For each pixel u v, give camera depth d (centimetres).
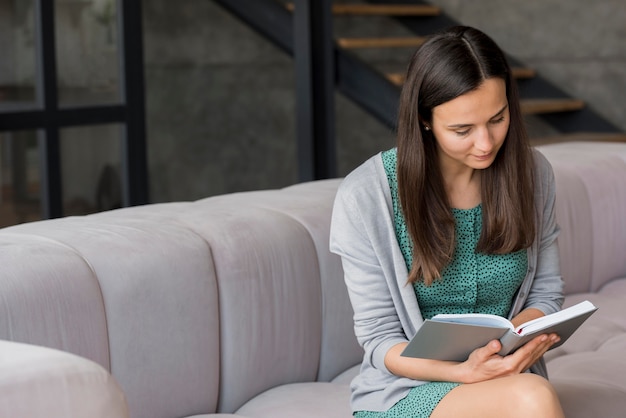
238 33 797
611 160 410
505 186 217
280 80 797
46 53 455
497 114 203
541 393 187
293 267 271
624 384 269
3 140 438
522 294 227
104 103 491
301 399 253
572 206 374
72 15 470
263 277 261
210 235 257
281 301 266
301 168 525
